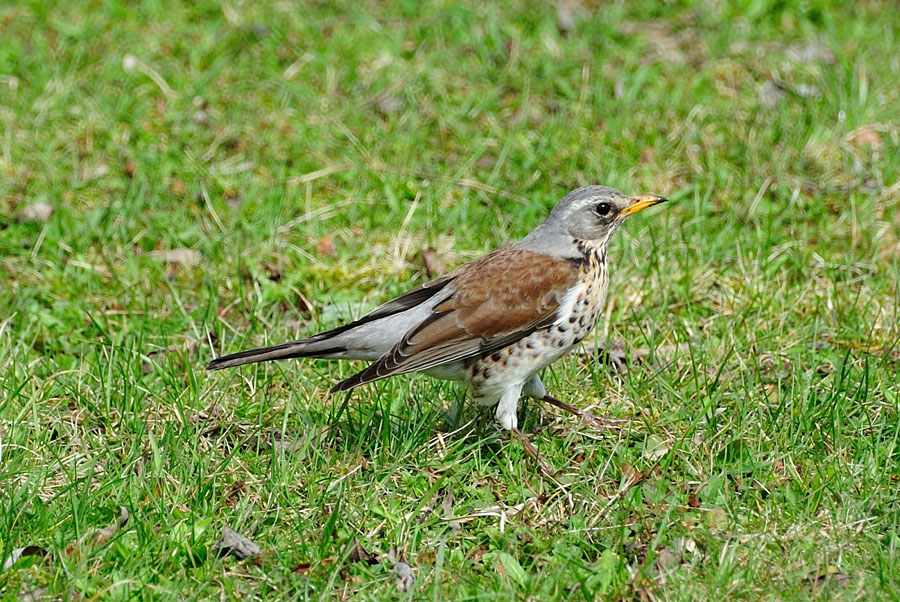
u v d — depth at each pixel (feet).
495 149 50.93
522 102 53.67
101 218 46.55
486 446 34.96
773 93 53.67
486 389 34.14
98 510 30.81
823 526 30.04
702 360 37.86
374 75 55.93
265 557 29.50
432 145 51.42
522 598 27.76
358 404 36.58
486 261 34.50
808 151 49.55
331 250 45.24
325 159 50.39
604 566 28.48
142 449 34.12
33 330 41.45
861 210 46.29
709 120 51.93
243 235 46.09
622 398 36.40
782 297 41.27
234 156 50.80
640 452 34.01
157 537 29.94
